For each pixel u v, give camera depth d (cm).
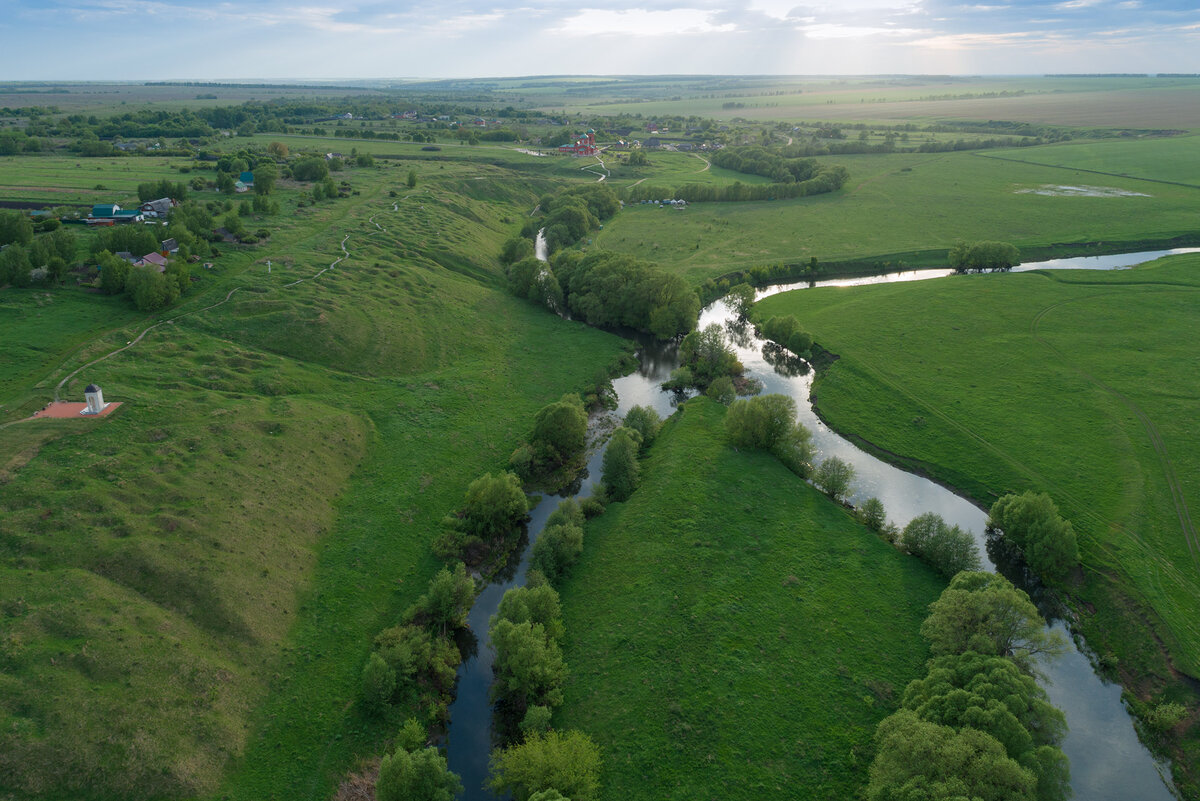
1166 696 5834
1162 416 9544
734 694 5684
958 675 5316
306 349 10419
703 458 8825
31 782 4431
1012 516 7431
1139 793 5175
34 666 4962
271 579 6419
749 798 4928
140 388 8525
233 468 7431
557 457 9106
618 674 5919
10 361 8719
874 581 6894
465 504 8000
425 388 10294
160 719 4953
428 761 4791
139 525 6331
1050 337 12200
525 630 5916
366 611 6512
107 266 10638
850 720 5475
